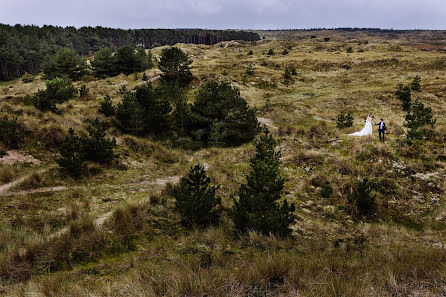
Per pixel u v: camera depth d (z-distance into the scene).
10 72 109.06
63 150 10.37
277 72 53.91
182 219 7.57
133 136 17.45
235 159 15.80
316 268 4.96
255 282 4.13
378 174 12.81
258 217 7.00
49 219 6.97
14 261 4.81
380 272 4.49
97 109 22.12
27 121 13.22
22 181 9.17
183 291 3.76
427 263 4.82
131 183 11.38
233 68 54.72
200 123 21.89
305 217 9.31
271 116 30.36
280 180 7.22
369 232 8.29
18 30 144.00
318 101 36.66
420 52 75.69
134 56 57.88
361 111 31.77
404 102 33.03
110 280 4.33
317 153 15.16
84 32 168.88
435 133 17.84
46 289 3.81
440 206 10.59
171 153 16.88
